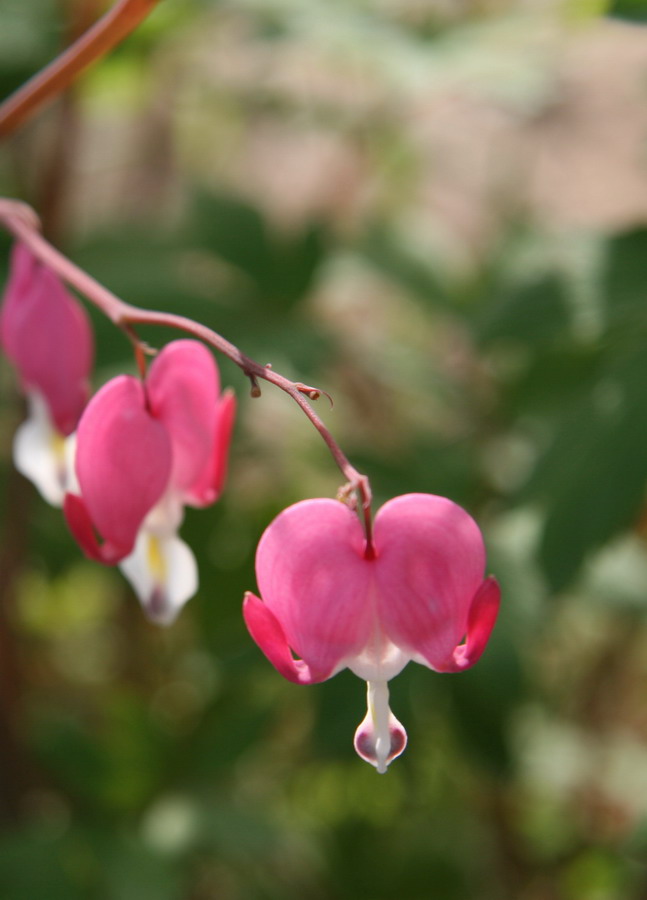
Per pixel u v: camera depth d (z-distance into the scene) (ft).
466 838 2.00
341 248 1.92
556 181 2.54
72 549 1.86
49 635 2.28
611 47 2.36
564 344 1.49
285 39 1.68
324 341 1.75
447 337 1.92
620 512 1.37
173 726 1.87
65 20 1.69
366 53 1.60
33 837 1.71
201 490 1.11
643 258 1.42
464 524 1.02
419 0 1.76
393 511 1.02
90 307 1.69
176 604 1.11
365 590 1.01
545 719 1.98
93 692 2.20
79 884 1.66
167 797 1.75
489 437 1.80
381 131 2.14
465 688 1.55
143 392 1.09
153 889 1.63
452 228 2.40
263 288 1.79
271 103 2.15
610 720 2.19
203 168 2.52
